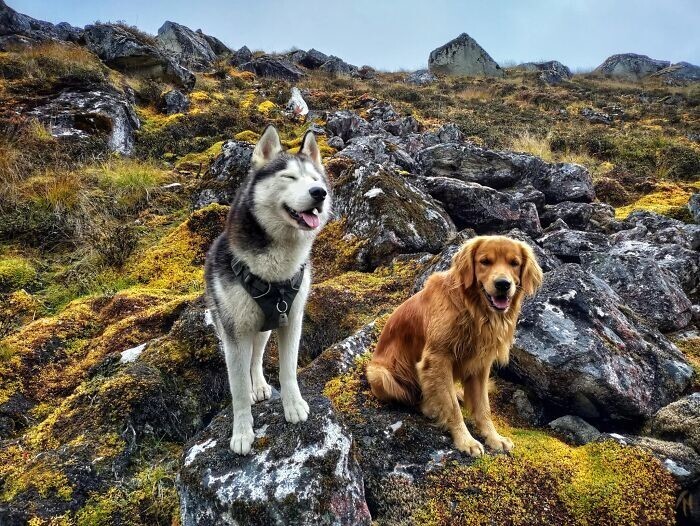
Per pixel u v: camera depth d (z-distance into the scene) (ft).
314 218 3.96
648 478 3.95
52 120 15.35
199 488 3.58
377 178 9.98
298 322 4.14
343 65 47.93
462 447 4.32
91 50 24.64
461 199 11.26
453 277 4.58
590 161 20.33
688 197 14.74
